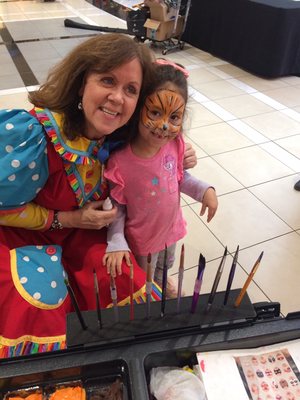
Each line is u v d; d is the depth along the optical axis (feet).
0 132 2.70
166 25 13.69
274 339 2.41
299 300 4.92
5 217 3.04
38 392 2.21
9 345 2.80
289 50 11.84
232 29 12.84
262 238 5.90
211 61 13.67
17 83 11.06
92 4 21.54
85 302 3.28
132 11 14.08
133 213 3.47
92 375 2.25
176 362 2.36
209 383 2.22
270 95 11.06
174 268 5.26
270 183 7.21
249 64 12.61
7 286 2.93
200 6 13.93
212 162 7.81
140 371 2.19
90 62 2.59
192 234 5.93
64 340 2.92
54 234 3.45
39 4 21.56
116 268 3.18
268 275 5.25
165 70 2.90
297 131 9.12
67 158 2.89
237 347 2.38
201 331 2.39
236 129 9.11
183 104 2.96
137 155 3.20
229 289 2.47
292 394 2.18
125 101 2.65
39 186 3.00
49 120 2.86
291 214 6.43
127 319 2.44
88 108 2.69
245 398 2.16
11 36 15.58
